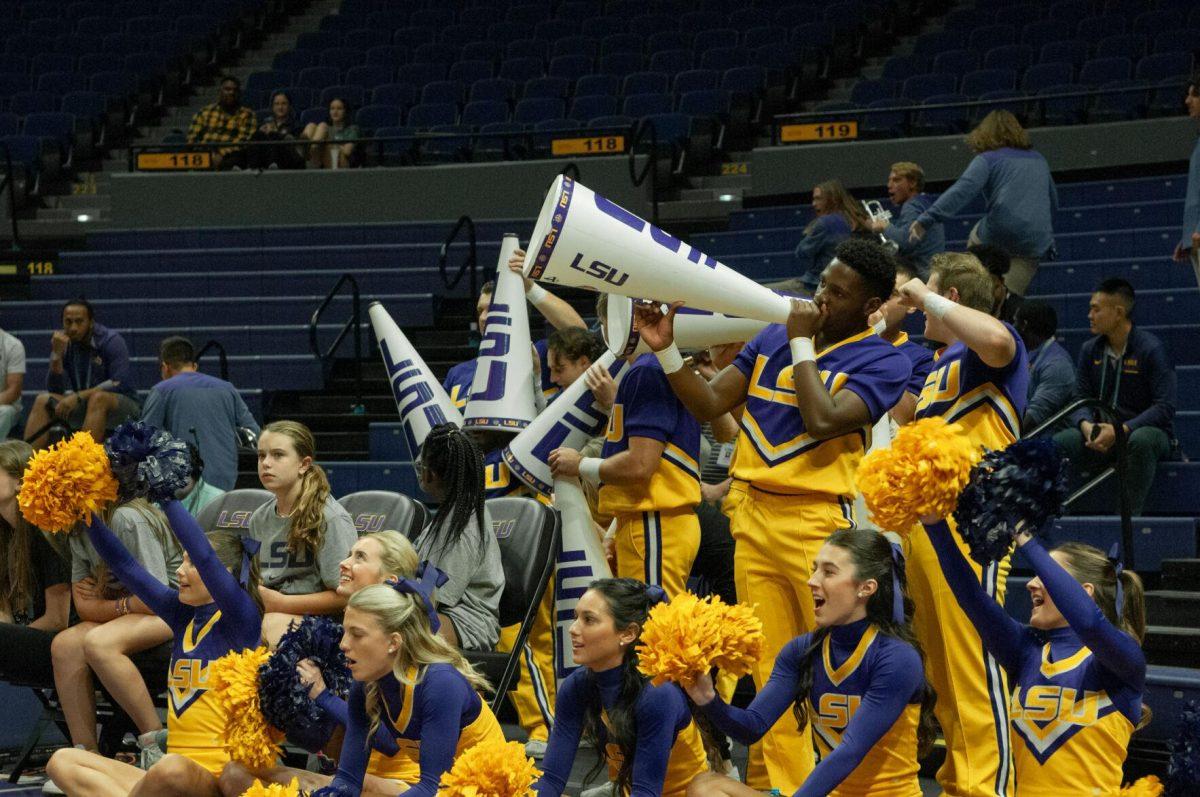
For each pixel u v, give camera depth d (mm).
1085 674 4008
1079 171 12344
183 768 4414
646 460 5266
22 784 6109
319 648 4309
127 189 14570
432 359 11430
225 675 4312
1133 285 9672
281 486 5691
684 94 14812
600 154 13789
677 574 5391
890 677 3932
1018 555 6852
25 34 18828
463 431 5523
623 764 4105
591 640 4055
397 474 9430
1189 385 8023
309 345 11781
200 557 4723
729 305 4770
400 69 16797
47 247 14727
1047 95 12406
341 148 14703
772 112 15070
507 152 14430
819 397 4539
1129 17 14586
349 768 4121
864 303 4711
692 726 4195
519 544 5676
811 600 4656
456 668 4184
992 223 8531
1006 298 7328
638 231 4703
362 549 4621
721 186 14000
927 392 4758
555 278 4738
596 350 6125
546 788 4109
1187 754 3570
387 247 12945
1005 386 4574
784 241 11820
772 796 4090
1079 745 3984
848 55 15898
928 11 16969
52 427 9828
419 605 4133
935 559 4535
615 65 16156
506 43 17078
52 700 6484
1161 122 12109
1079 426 7070
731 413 6012
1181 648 5746
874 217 7012
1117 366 7168
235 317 12227
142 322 12320
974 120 13266
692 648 3781
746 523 4801
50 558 6199
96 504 4762
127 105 17078
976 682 4508
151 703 5762
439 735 4035
